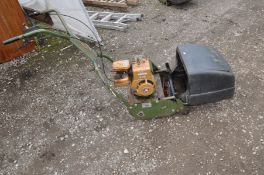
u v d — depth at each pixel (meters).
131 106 1.99
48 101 2.45
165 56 2.71
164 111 2.04
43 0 3.28
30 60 3.00
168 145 1.92
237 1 3.43
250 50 2.62
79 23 3.06
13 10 2.92
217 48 2.71
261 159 1.76
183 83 2.13
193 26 3.10
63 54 2.99
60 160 1.97
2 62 3.04
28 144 2.12
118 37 3.12
